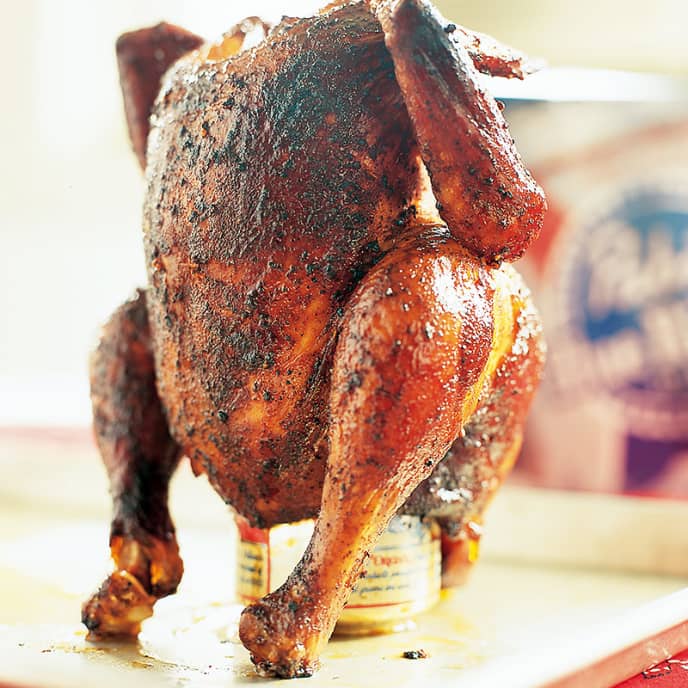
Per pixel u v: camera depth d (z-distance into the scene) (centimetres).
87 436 88
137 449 59
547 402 74
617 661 50
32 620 58
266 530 57
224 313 52
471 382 50
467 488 58
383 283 49
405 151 52
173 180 53
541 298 74
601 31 76
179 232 53
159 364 55
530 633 57
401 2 48
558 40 77
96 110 105
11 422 92
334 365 50
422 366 48
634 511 70
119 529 58
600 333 73
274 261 51
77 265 106
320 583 50
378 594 56
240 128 51
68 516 83
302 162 51
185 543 75
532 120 74
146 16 103
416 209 53
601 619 59
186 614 59
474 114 49
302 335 51
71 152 106
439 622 59
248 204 51
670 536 69
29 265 107
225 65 53
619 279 73
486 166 49
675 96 72
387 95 51
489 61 52
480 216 50
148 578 57
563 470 74
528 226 50
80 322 107
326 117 51
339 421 49
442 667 52
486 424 56
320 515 50
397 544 57
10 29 104
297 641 50
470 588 65
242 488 54
